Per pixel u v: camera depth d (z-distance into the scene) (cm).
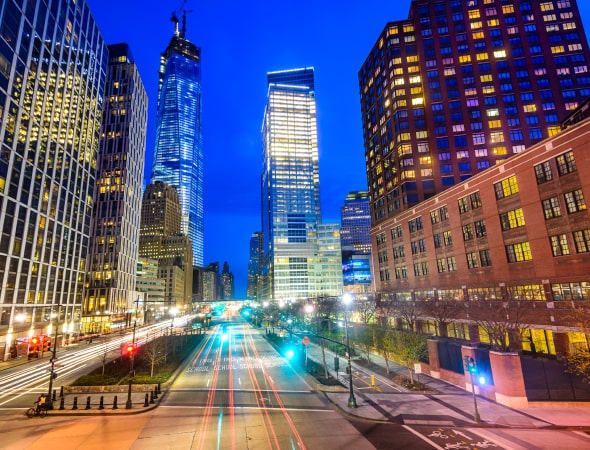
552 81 8500
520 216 4100
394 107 8919
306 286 19288
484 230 4656
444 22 9175
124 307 11531
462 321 4694
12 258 5609
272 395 2942
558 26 8788
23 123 5919
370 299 7206
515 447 1800
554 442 1856
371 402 2658
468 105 8594
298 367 4188
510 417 2266
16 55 5722
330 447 1831
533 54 8694
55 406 2627
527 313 3828
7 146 5506
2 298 5353
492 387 2678
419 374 3641
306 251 19775
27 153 6025
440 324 4931
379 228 7869
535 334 3878
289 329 6425
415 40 9194
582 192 3416
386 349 3822
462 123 8512
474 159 8288
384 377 3566
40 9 6400
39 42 6375
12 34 5625
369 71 10544
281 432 2059
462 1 9212
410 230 6488
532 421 2181
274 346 6375
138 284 17200
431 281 5769
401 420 2245
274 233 19988
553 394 2512
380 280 7769
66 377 3888
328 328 7525
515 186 4184
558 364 2548
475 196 4847
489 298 4447
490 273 4519
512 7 9006
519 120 8388
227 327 11838
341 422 2239
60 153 7112
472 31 9012
